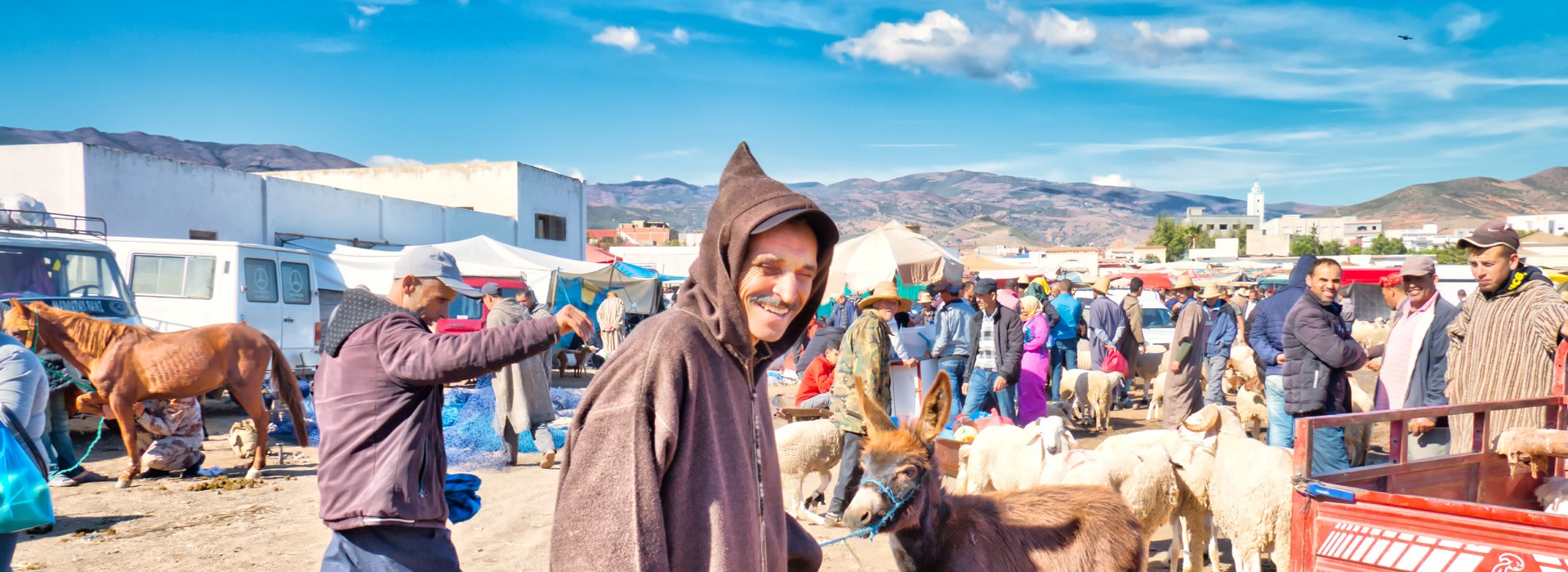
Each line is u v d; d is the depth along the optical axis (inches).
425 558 128.6
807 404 374.3
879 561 246.4
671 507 60.0
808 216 66.9
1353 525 130.4
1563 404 175.8
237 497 317.7
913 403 384.5
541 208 1293.1
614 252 1946.4
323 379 129.0
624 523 57.1
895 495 114.1
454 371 121.3
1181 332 430.0
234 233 803.4
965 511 125.5
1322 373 244.7
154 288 505.7
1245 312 754.8
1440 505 121.0
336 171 1284.4
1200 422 221.5
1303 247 5679.1
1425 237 7475.4
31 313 322.0
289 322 540.1
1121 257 4928.6
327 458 126.0
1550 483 163.3
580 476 59.7
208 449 410.9
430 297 149.7
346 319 127.8
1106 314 564.7
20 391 162.1
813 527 282.4
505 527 278.4
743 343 64.3
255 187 824.9
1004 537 126.9
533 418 368.5
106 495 317.4
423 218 1042.7
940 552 120.0
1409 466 154.6
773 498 69.4
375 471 124.3
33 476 147.9
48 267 404.5
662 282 951.0
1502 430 187.5
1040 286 605.3
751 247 65.7
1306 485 136.0
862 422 263.7
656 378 60.0
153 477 347.9
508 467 371.9
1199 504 230.1
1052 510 137.1
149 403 349.7
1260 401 412.2
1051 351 547.2
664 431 58.5
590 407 61.7
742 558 61.5
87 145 673.6
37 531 267.6
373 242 966.4
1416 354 242.4
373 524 123.4
